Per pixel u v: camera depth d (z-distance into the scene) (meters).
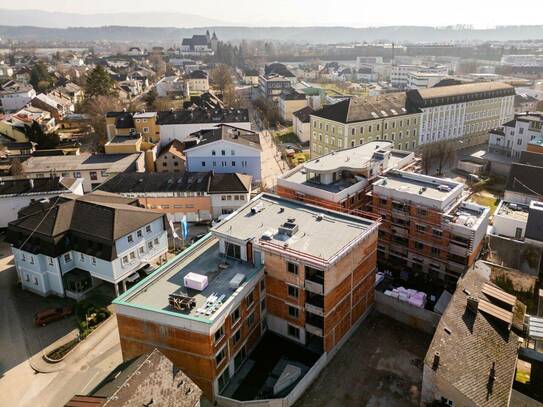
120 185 84.56
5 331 54.62
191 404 36.97
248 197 82.62
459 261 59.31
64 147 127.31
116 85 199.00
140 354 44.44
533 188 81.38
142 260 62.25
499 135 114.00
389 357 49.50
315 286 45.72
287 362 48.09
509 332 45.50
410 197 61.06
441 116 123.44
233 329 44.81
